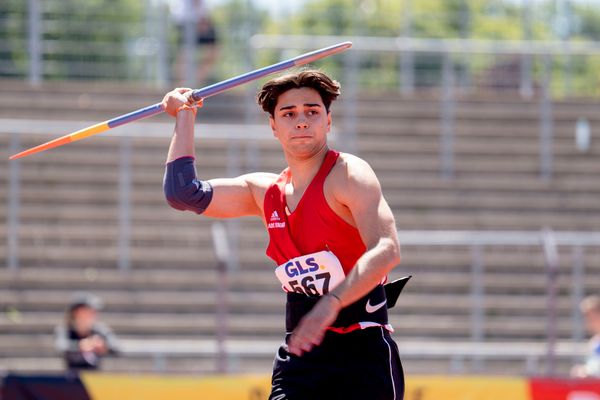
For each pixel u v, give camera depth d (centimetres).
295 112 1358
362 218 1292
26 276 4109
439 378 2945
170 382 2905
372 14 5728
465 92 5119
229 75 5322
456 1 5841
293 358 1391
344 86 5144
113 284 4128
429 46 5253
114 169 4525
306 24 5656
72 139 1493
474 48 5200
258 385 2928
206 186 1444
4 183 4434
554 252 3534
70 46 5228
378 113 4938
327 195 1338
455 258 4303
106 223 4381
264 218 1409
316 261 1354
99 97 4834
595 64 5984
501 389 2936
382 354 1379
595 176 4844
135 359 3756
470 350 3731
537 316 4147
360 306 1372
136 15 5275
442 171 4759
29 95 4788
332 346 1373
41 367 3812
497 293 4241
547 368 3547
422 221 4481
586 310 3456
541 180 4747
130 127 4425
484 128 4934
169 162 1442
